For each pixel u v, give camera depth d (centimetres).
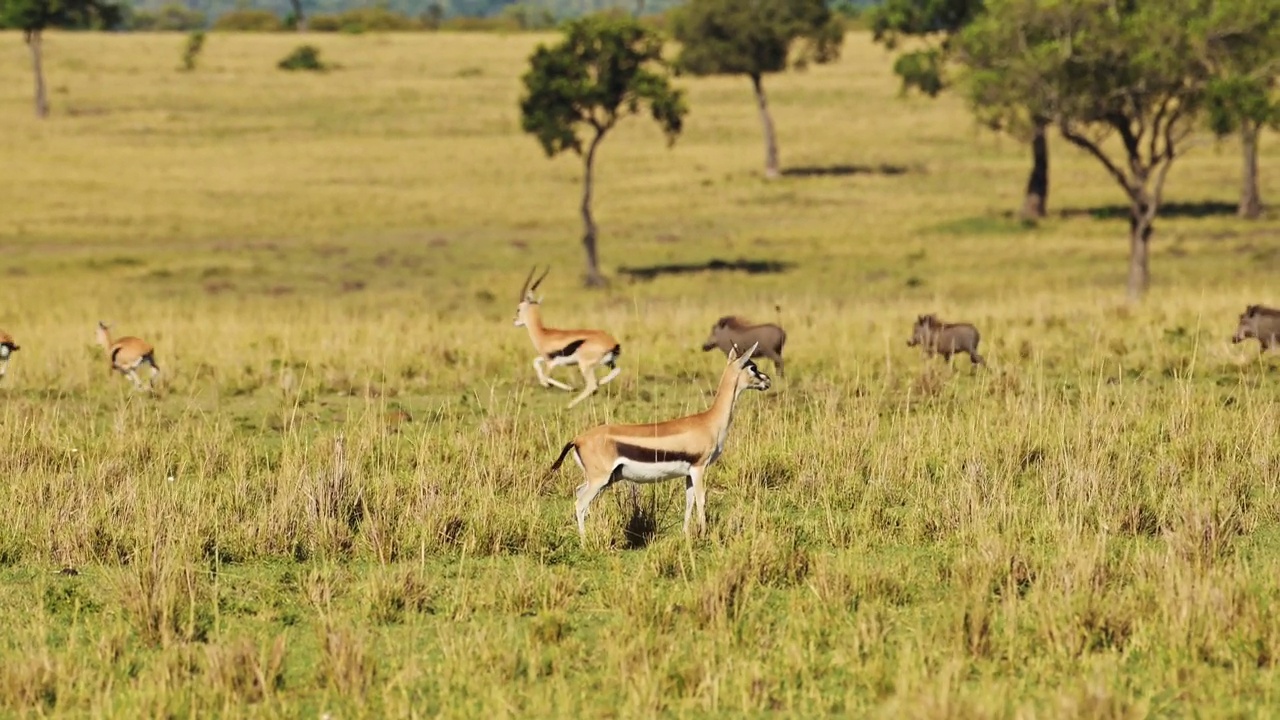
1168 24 4959
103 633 1447
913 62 8756
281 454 2414
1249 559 1700
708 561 1712
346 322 4547
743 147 12300
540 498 2092
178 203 9556
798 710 1273
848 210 9325
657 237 8438
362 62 18062
